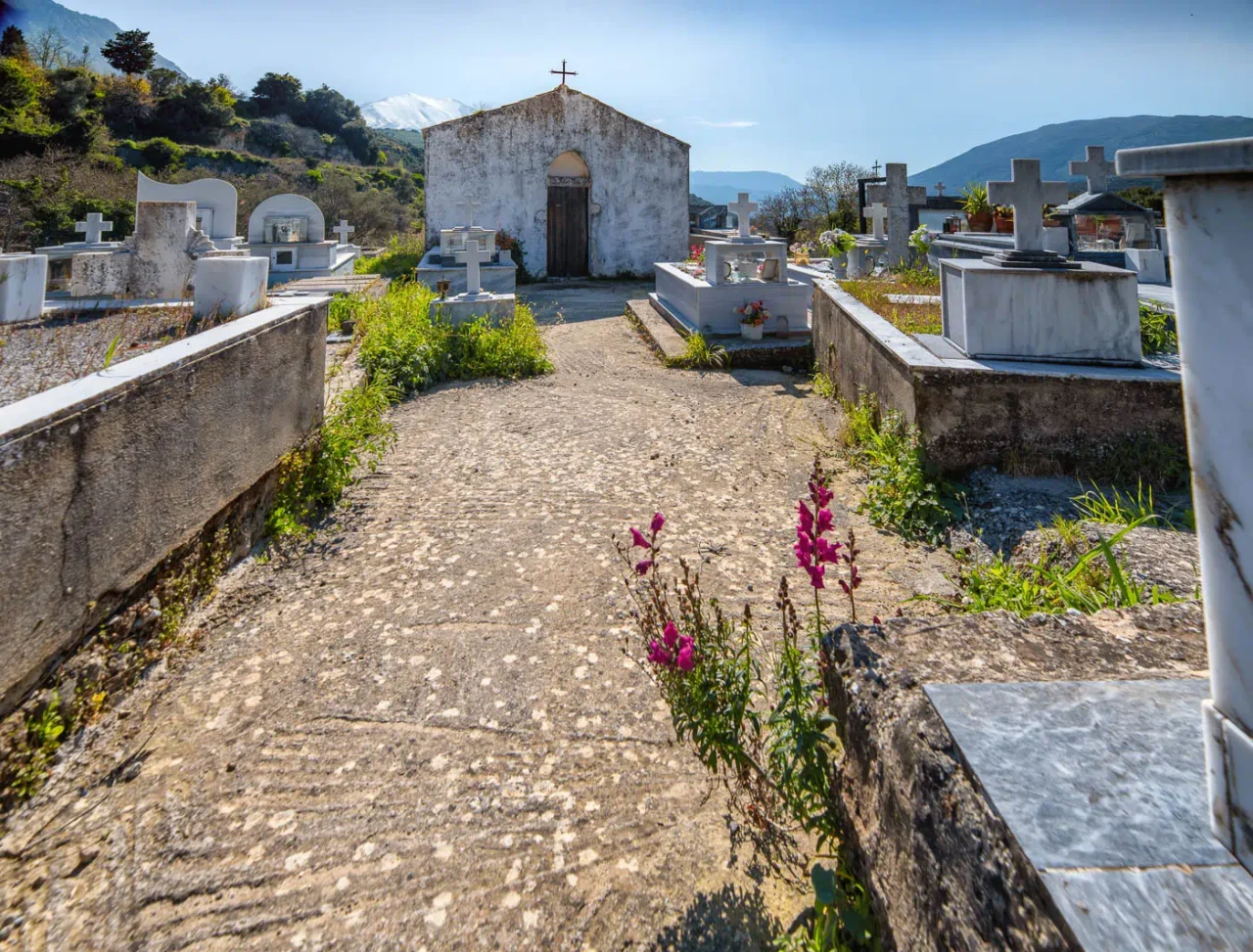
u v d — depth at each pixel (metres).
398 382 7.15
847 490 4.80
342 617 3.22
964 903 1.17
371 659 2.90
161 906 1.84
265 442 3.79
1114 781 1.19
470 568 3.69
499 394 7.28
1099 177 9.83
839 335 6.98
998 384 4.28
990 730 1.33
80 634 2.40
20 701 2.18
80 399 2.34
